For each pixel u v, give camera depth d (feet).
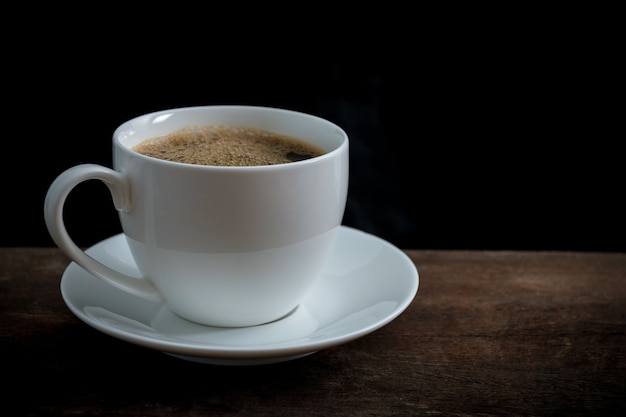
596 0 2.69
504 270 1.69
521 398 1.31
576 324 1.50
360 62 2.76
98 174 1.32
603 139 2.88
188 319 1.42
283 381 1.33
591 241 3.05
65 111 2.78
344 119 2.83
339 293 1.50
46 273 1.61
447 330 1.47
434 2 2.70
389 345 1.42
